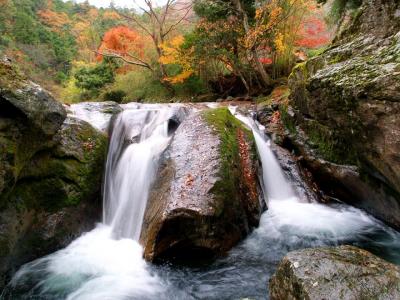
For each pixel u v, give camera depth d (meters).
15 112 3.94
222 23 11.53
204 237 4.29
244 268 4.22
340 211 5.79
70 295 3.93
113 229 5.50
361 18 5.52
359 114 4.15
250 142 5.82
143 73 18.33
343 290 2.59
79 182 5.25
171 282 4.04
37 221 4.70
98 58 23.42
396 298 2.49
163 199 4.57
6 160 3.85
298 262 2.95
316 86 5.20
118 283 4.08
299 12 12.27
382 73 3.89
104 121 6.67
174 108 7.53
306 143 6.56
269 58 12.95
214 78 14.07
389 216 5.08
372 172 4.75
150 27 19.53
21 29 33.94
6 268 4.20
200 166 4.79
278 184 6.38
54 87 29.61
